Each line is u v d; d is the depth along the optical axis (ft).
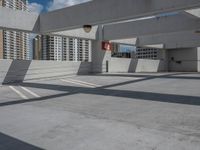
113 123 19.86
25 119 22.26
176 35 95.66
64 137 16.94
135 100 29.73
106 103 28.60
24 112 25.25
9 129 19.35
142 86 43.19
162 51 106.63
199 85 42.04
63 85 48.32
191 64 103.40
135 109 24.73
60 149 14.89
